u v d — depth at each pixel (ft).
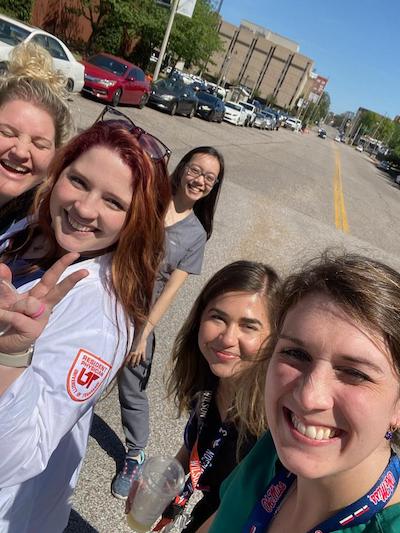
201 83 140.05
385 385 3.13
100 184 4.83
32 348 3.71
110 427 10.50
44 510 5.36
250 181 47.03
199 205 10.19
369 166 187.93
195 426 6.60
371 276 3.31
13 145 6.65
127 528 8.43
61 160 5.23
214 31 118.93
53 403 4.27
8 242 5.98
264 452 4.33
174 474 5.52
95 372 4.50
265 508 4.06
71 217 4.99
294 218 38.52
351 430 3.16
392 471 3.37
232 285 6.23
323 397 3.15
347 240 37.93
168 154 5.21
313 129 404.98
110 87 51.83
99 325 4.58
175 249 9.16
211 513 6.18
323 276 3.41
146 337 8.80
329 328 3.20
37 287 3.66
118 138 4.85
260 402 5.53
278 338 3.69
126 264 4.93
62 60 44.98
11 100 6.65
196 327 6.73
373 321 3.12
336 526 3.27
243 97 184.24
